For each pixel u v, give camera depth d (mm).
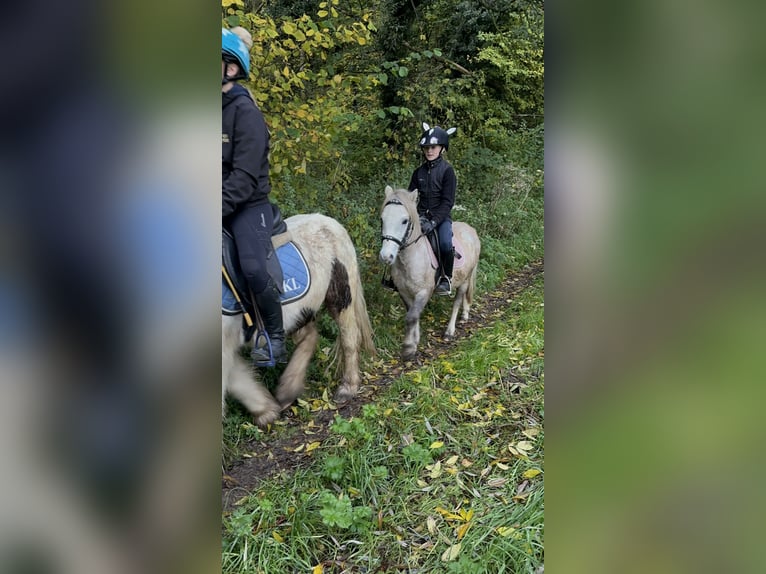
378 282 5711
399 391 3992
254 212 3064
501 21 10383
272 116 4387
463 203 8797
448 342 5395
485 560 2199
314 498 2766
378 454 3094
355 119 5109
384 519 2619
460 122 11031
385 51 8664
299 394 3992
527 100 12602
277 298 3201
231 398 3746
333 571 2359
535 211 9578
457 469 2926
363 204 6285
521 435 3176
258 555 2369
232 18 3973
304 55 4941
